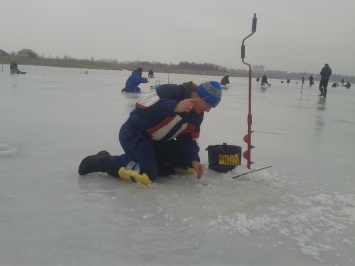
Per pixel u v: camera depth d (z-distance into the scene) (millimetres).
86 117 7633
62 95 12820
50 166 3824
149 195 3008
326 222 2625
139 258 2029
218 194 3104
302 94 23078
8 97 11016
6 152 4285
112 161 3408
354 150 5445
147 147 3348
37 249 2070
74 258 1994
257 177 3707
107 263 1959
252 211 2762
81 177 3469
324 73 19922
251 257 2090
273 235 2377
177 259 2037
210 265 1991
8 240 2162
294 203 3000
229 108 11383
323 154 5066
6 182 3240
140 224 2457
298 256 2123
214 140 5750
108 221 2482
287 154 4961
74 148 4727
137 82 15766
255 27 3979
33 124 6426
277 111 11102
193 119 3506
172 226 2445
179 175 3711
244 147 5316
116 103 10836
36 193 2986
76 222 2449
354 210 2889
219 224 2500
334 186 3539
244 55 4039
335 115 10656
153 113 3295
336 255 2150
